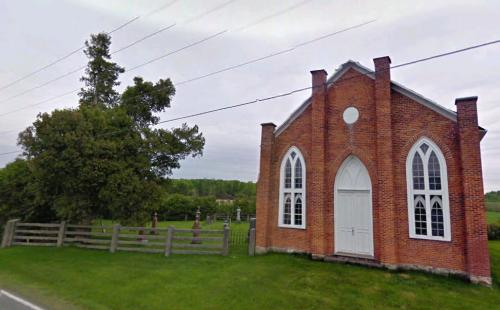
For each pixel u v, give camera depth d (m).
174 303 8.09
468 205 10.24
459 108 10.78
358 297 8.75
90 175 14.73
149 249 14.42
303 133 14.57
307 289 9.32
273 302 8.30
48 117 15.39
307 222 13.70
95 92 22.59
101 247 14.93
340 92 13.77
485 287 9.60
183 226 32.97
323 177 13.23
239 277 10.37
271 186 14.98
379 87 12.38
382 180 11.80
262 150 15.32
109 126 16.67
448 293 9.11
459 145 10.72
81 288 9.21
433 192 11.17
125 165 16.23
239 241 18.45
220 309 7.77
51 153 14.67
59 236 15.71
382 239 11.48
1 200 18.41
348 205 13.04
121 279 10.09
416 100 11.88
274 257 13.30
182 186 72.06
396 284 9.80
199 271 11.11
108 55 23.28
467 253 10.12
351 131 13.19
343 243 12.87
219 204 47.03
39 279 10.12
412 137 11.78
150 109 21.83
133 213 16.98
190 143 20.39
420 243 11.11
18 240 16.66
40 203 17.19
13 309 7.55
